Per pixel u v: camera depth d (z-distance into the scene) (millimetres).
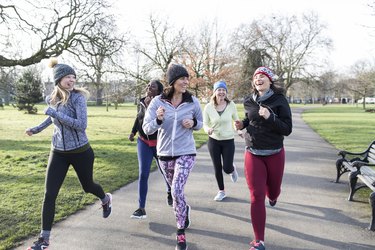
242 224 4223
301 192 5660
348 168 5812
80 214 4523
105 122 24219
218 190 5820
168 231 3984
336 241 3732
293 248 3557
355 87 58312
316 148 11078
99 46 14820
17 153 9609
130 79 21094
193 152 3781
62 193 5355
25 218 4266
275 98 3592
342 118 29453
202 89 23047
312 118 29625
